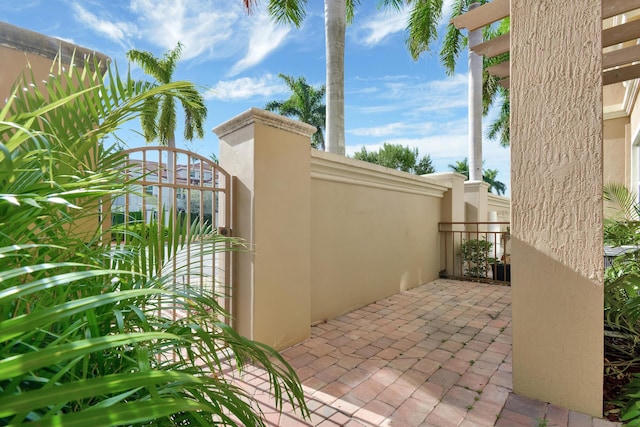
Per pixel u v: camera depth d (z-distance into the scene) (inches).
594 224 68.4
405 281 190.2
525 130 76.5
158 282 45.5
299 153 114.0
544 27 74.0
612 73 115.7
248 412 34.3
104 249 41.7
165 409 21.5
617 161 218.1
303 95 649.0
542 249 74.2
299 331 111.6
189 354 41.9
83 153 40.5
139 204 75.9
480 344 108.9
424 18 273.3
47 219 34.4
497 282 208.2
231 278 101.4
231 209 101.5
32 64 67.6
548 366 73.4
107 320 36.4
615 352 86.7
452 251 227.5
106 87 41.9
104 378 20.2
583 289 69.4
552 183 73.2
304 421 67.9
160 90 43.8
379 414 70.1
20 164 30.6
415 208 202.2
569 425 65.5
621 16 172.9
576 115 70.4
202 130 525.7
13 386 24.4
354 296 151.3
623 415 65.4
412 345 108.3
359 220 155.9
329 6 197.6
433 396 77.0
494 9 88.5
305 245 115.4
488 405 73.1
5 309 30.1
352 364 94.1
